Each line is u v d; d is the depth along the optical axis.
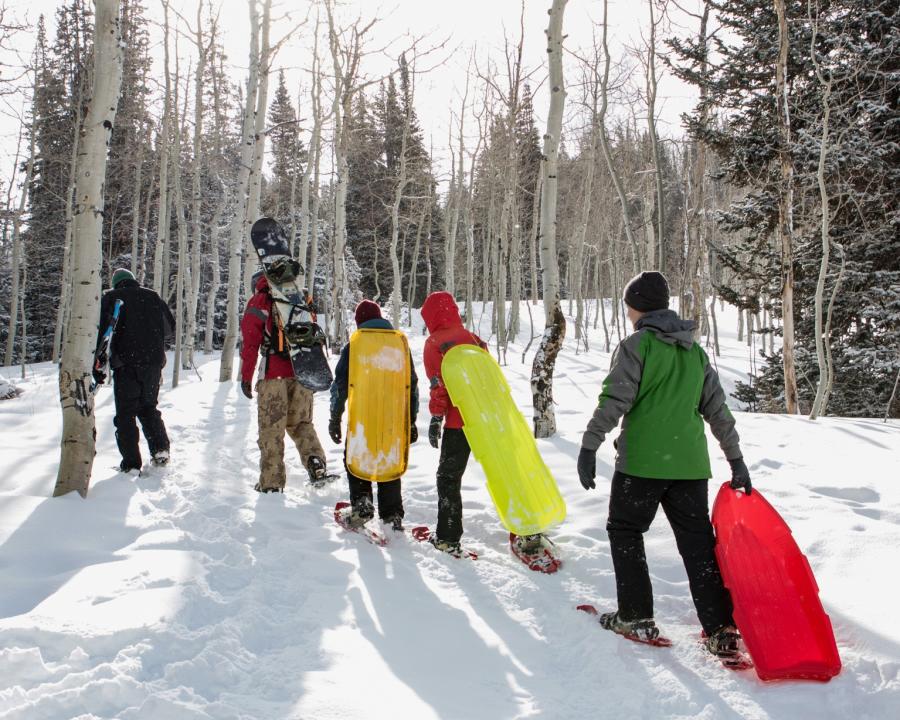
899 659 2.62
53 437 7.50
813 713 2.38
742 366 21.02
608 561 3.82
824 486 4.97
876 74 10.49
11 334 23.05
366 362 4.28
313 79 18.50
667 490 2.98
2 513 3.96
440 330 4.09
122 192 24.78
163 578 3.17
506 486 3.71
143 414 5.64
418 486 5.45
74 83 17.66
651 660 2.78
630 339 2.97
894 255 11.20
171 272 29.48
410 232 35.53
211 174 22.72
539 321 30.69
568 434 6.95
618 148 20.52
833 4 11.17
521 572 3.73
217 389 11.56
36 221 24.25
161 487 5.11
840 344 11.77
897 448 6.28
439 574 3.66
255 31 13.21
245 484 5.39
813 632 2.57
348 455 4.23
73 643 2.50
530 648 2.92
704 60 11.79
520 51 17.94
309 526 4.38
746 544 2.77
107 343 5.23
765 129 11.45
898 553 3.54
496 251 27.86
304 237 19.41
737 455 3.02
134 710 2.14
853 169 10.65
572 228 31.41
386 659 2.72
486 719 2.33
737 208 12.27
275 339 5.05
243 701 2.34
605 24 11.74
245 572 3.46
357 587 3.41
